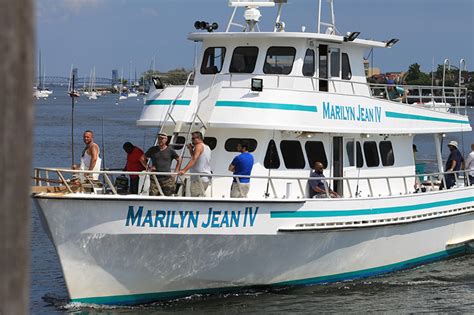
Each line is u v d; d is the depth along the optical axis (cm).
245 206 3262
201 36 3800
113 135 16325
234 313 3275
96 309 3206
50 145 13475
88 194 3017
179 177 3359
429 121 4541
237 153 3584
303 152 3712
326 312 3384
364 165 4094
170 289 3328
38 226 5766
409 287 3897
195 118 3512
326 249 3647
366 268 3981
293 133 3656
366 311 3441
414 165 4541
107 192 3369
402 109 4259
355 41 3922
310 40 3738
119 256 3133
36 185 3319
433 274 4209
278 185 3588
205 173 3300
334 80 3722
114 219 3048
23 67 448
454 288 3912
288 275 3597
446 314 3453
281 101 3475
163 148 3294
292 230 3403
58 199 2978
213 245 3244
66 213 3011
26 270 457
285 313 3325
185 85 3606
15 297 450
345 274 3881
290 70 3712
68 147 13125
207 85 3841
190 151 3466
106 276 3167
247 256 3375
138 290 3256
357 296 3666
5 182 445
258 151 3550
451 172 4525
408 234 4150
